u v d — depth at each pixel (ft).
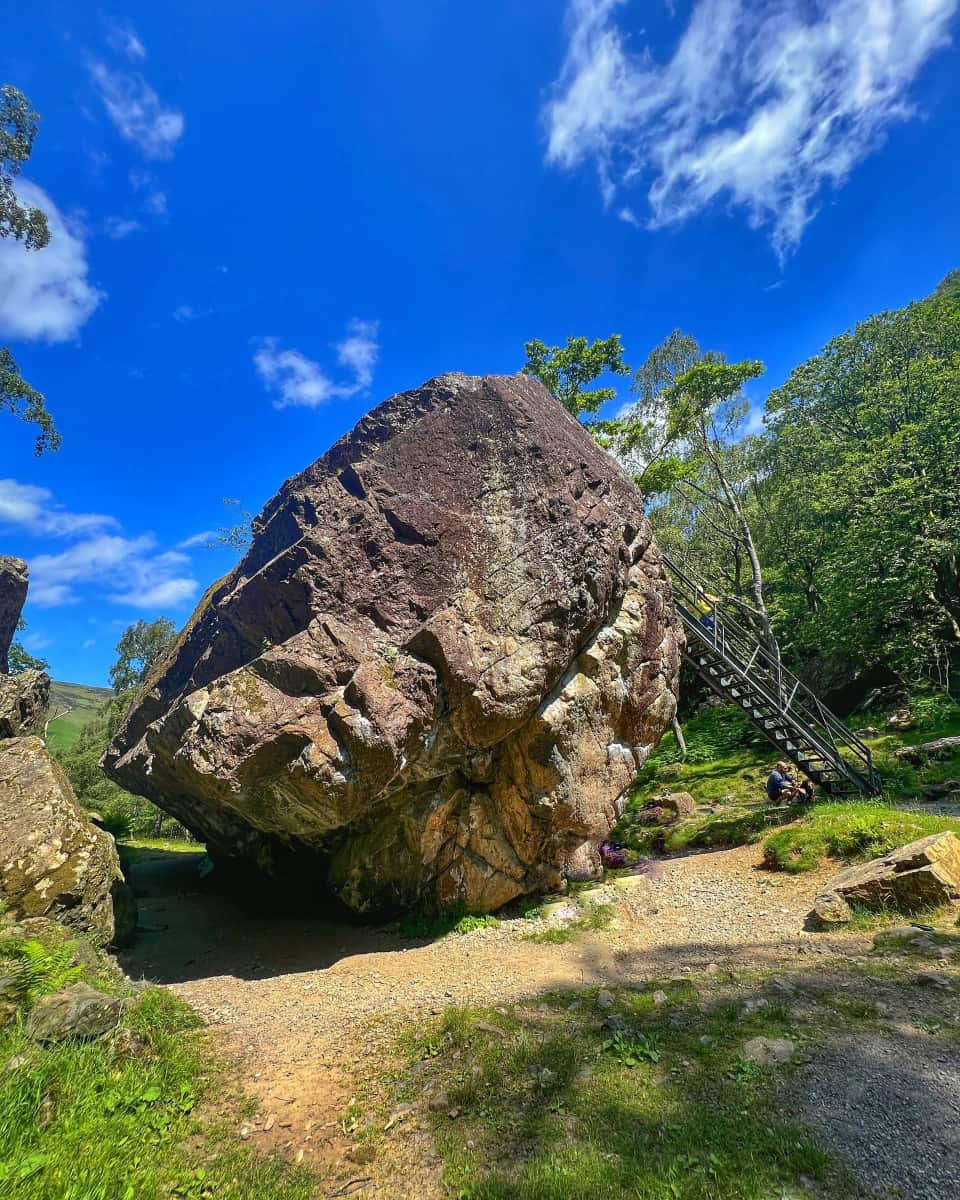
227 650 41.83
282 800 29.91
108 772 60.13
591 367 83.41
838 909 27.86
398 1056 20.26
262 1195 13.67
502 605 35.06
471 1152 14.84
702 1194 12.16
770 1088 15.53
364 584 34.30
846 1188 12.03
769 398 106.11
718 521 111.75
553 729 35.45
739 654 55.52
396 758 29.66
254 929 37.60
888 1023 17.95
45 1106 15.38
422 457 38.52
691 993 22.22
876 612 64.34
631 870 43.19
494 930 33.35
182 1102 17.30
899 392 81.66
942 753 50.39
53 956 21.45
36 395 65.92
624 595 42.29
